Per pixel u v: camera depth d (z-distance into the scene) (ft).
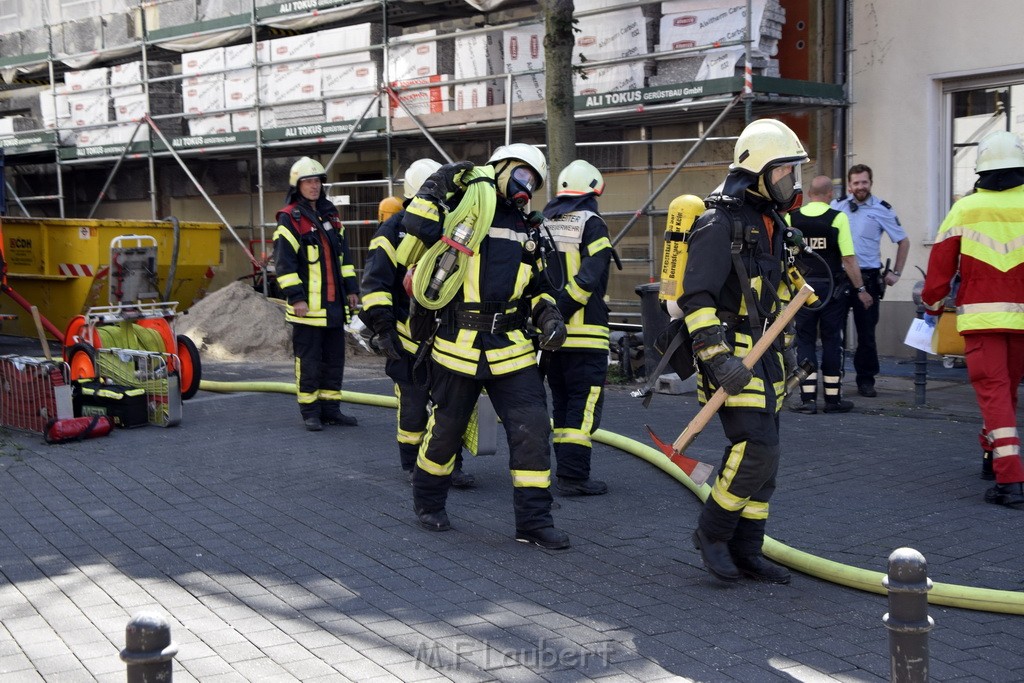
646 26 40.14
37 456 25.89
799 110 42.37
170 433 28.84
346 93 48.06
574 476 21.86
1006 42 38.81
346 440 27.73
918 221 41.52
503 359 18.03
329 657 13.71
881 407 31.68
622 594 16.03
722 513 15.85
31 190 70.08
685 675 13.10
